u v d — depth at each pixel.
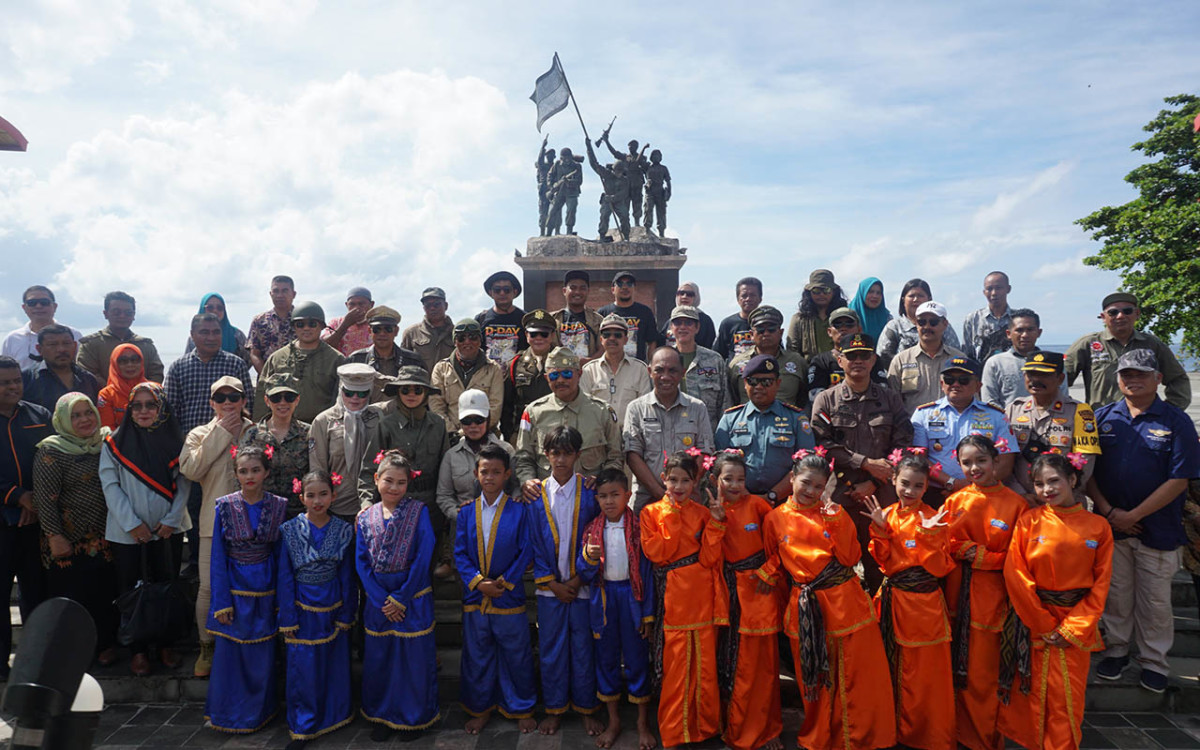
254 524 4.04
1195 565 4.25
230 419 4.44
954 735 3.70
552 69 11.53
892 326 6.22
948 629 3.74
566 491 4.10
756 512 3.95
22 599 4.81
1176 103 14.90
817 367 5.36
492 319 6.19
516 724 4.09
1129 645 4.29
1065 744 3.48
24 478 4.59
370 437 4.57
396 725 3.91
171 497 4.52
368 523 4.05
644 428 4.41
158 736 3.98
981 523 3.81
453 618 4.84
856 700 3.67
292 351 5.26
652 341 6.30
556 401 4.43
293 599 3.98
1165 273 14.19
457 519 4.16
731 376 5.66
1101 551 3.56
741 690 3.78
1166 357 4.94
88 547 4.48
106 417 5.16
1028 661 3.61
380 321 5.27
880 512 3.92
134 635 4.11
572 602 4.03
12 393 4.58
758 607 3.81
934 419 4.35
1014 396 5.05
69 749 1.41
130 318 6.07
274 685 4.11
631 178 11.76
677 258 11.13
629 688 3.98
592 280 11.30
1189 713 4.07
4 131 3.69
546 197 12.52
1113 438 4.16
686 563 3.86
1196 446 3.95
